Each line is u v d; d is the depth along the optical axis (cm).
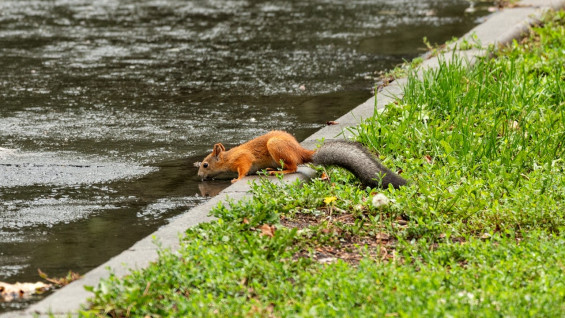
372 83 1480
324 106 1352
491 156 1036
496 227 866
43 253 829
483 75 1316
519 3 1917
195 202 974
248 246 775
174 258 744
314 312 646
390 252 815
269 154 1039
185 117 1304
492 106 1196
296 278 724
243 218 864
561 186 945
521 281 716
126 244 850
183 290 711
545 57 1452
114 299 685
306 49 1745
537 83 1260
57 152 1141
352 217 900
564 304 659
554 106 1207
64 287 727
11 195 988
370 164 970
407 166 1021
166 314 671
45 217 923
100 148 1160
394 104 1210
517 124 1147
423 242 808
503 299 662
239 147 1047
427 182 959
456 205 900
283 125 1258
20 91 1448
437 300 664
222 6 2247
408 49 1714
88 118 1298
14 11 2194
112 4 2292
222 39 1850
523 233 829
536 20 1739
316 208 920
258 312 656
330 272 728
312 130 1231
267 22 2028
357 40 1814
